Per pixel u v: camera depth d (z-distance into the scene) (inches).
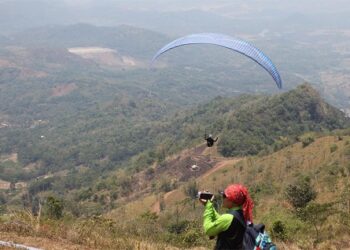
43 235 477.1
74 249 441.7
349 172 1601.9
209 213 220.1
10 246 404.8
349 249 561.9
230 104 6899.6
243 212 221.0
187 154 4379.9
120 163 6948.8
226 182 3139.8
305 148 3016.7
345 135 2987.2
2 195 5157.5
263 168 3046.3
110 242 480.1
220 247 218.4
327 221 740.7
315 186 1565.0
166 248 502.0
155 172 4478.3
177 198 3267.7
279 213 1072.2
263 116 5004.9
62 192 5536.4
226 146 4244.6
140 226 696.4
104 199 4119.1
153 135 7687.0
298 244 600.4
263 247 213.5
